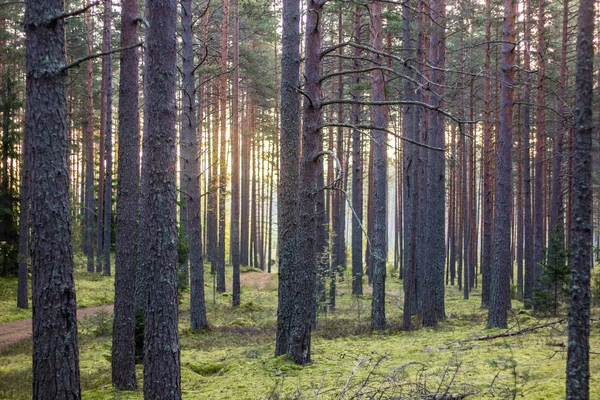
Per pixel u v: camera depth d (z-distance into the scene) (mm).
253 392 7727
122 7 9062
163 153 6645
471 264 34188
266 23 24531
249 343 14297
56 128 5727
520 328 11688
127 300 9070
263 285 35875
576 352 3820
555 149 22906
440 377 7527
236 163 25188
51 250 5664
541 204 20188
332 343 12977
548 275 15172
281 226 10656
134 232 9219
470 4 17484
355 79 19828
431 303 16156
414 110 17125
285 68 10969
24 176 22016
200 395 7957
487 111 21641
